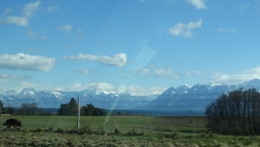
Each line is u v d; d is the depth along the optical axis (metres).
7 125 29.20
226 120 26.33
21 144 18.06
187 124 27.53
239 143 18.56
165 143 18.02
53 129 25.80
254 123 25.42
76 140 19.16
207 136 21.52
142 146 17.09
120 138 20.61
